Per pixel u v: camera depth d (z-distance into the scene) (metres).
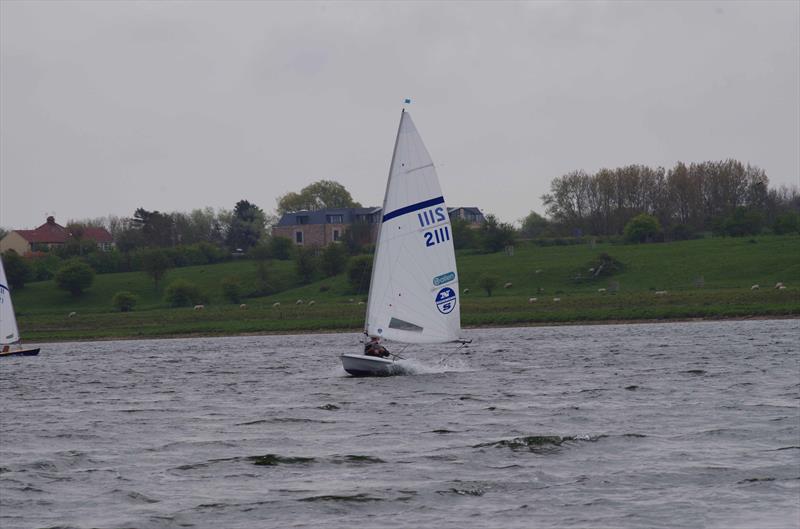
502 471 107.50
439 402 166.25
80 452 126.69
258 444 129.88
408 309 192.38
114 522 90.94
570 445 120.69
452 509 92.88
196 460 119.25
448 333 194.00
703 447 117.62
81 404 186.62
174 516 92.56
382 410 158.38
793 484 98.38
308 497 98.12
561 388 182.62
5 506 97.19
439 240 193.50
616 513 89.88
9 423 158.38
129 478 109.31
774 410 146.12
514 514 90.56
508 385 189.88
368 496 97.94
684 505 91.88
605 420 140.62
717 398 161.62
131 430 146.88
